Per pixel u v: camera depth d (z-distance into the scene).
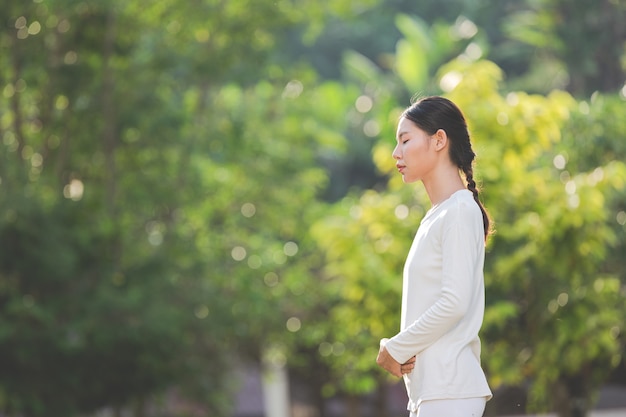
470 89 18.03
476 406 5.77
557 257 17.19
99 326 23.31
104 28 25.17
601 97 18.80
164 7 26.31
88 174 27.36
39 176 25.59
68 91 25.55
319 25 30.17
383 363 5.89
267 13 27.33
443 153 6.03
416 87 38.72
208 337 27.56
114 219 25.72
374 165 46.94
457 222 5.77
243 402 40.94
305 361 32.22
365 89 44.31
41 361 23.27
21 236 22.91
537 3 30.31
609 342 17.55
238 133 29.77
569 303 17.36
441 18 49.25
